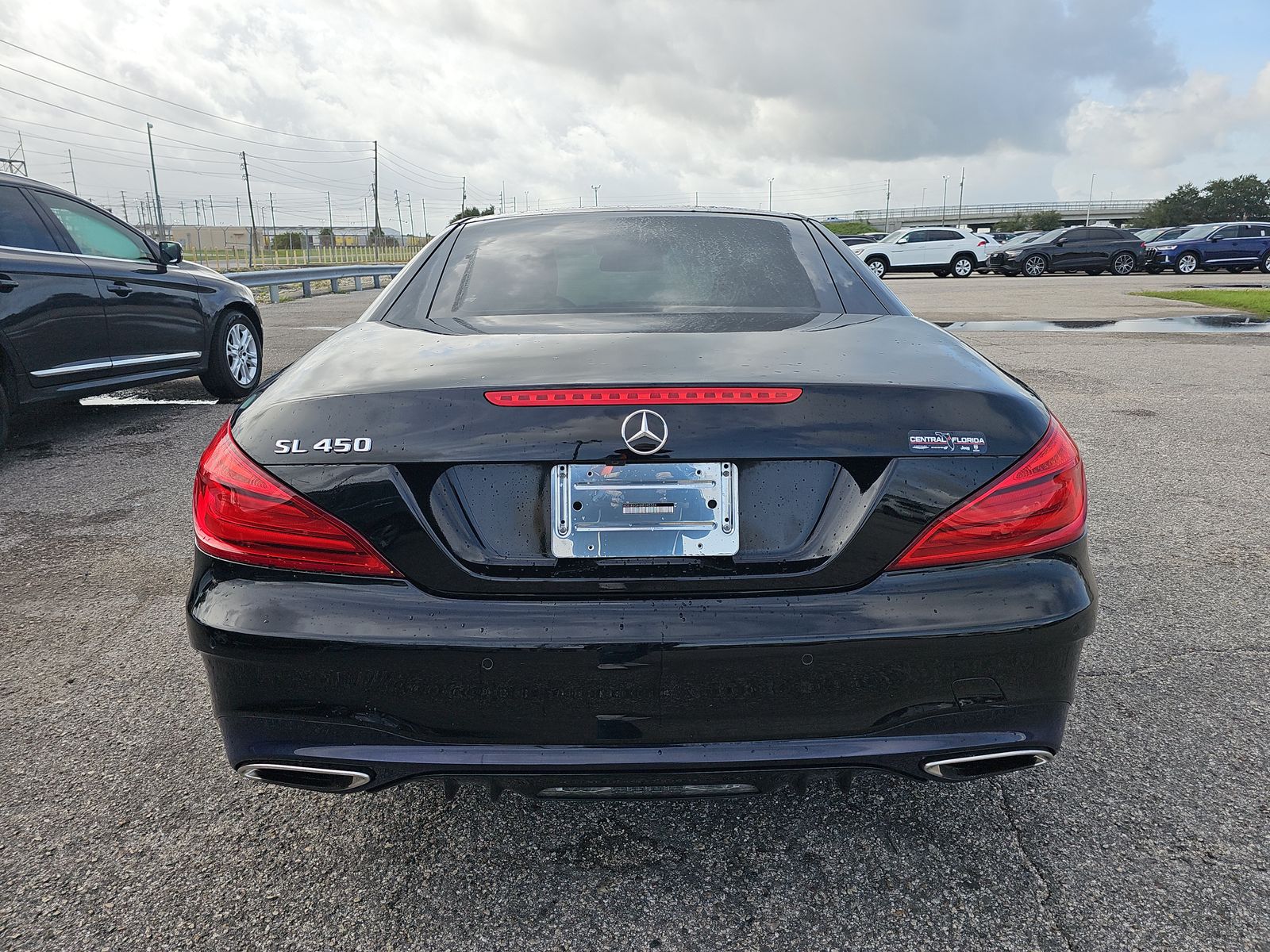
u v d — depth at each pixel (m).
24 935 1.61
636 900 1.70
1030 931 1.60
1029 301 15.54
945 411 1.48
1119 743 2.20
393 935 1.61
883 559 1.45
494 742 1.47
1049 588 1.48
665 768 1.47
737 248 2.31
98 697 2.47
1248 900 1.67
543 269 2.21
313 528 1.45
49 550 3.61
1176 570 3.33
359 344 1.81
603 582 1.44
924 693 1.47
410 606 1.44
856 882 1.73
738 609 1.43
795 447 1.43
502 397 1.45
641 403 1.44
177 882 1.75
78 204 5.47
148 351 5.80
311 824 1.93
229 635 1.47
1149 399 6.50
